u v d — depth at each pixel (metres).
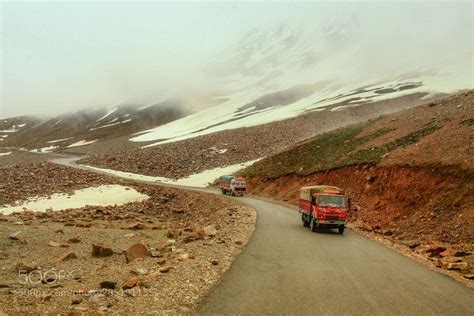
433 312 9.23
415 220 22.44
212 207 39.91
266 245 17.48
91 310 8.31
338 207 22.89
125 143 160.75
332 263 14.29
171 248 16.20
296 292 10.42
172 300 9.29
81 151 157.88
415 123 41.53
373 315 8.91
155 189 60.16
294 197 44.41
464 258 14.96
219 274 11.93
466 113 34.81
